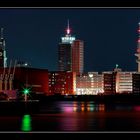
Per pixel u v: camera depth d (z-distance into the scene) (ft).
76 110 482.69
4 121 289.53
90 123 279.49
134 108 560.61
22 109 394.11
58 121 295.69
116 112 441.68
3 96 576.61
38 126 253.03
